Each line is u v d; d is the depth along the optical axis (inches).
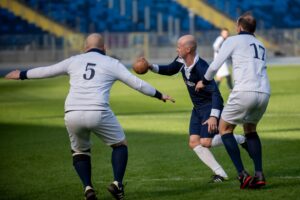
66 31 4874.5
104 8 4995.1
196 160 956.0
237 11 5007.4
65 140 1224.2
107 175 868.6
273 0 5142.7
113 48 4461.1
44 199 731.4
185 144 1122.7
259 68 720.3
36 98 2192.4
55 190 779.4
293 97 1919.3
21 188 799.1
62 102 2032.5
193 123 802.2
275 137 1170.0
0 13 4884.4
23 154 1067.3
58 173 895.1
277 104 1744.6
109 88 684.1
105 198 725.9
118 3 4985.2
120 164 685.3
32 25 4891.7
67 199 726.5
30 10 4896.7
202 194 713.0
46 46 4458.7
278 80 2586.1
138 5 5000.0
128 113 1654.8
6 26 4881.9
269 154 984.9
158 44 4503.0
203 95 781.9
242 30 742.5
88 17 4965.6
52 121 1545.3
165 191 743.7
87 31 4931.1
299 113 1541.6
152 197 713.0
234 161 727.7
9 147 1151.6
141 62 780.6
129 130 1327.5
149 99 2026.3
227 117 730.2
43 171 913.5
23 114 1708.9
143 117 1558.8
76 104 673.0
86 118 668.1
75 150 705.0
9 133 1347.2
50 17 4911.4
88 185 684.1
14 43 4456.2
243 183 716.0
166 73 796.0
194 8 4990.2
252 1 5123.0
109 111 679.1
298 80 2566.4
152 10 4997.5
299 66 3555.6
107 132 682.2
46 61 4466.0
